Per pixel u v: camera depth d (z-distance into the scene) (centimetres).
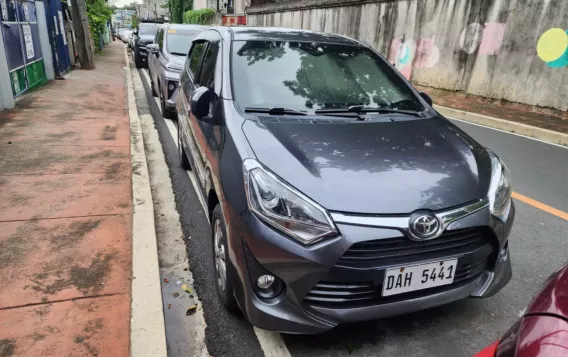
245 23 2700
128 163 531
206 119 309
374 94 343
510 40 1042
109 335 243
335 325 223
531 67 1003
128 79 1331
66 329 245
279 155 243
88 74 1350
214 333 263
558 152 702
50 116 758
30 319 251
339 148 256
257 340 257
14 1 888
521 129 843
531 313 146
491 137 801
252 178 231
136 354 231
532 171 594
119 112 833
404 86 369
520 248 372
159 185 493
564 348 127
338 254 208
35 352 227
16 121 710
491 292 252
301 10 1977
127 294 279
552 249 372
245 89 316
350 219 211
